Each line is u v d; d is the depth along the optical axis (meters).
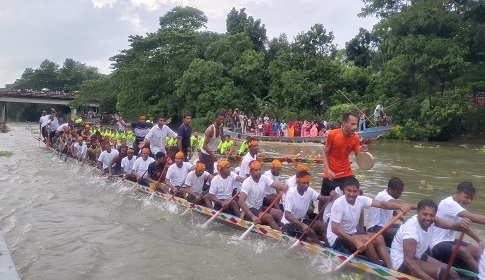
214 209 8.35
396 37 30.06
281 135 28.45
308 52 34.81
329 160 6.84
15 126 50.81
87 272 5.73
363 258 5.83
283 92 33.47
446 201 5.55
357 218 6.00
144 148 11.06
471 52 28.58
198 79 34.81
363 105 30.70
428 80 29.81
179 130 10.17
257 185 7.55
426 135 28.17
